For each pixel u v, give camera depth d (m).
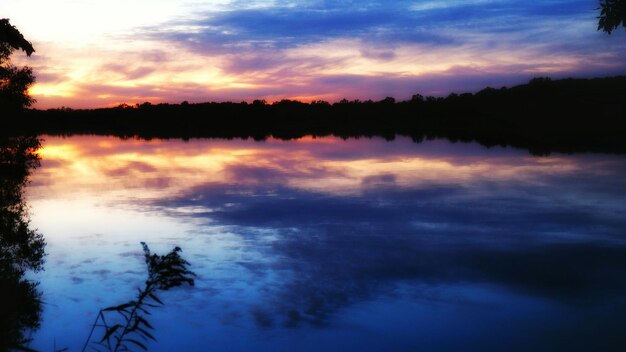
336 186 24.31
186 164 34.44
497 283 11.05
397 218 17.45
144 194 22.78
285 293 10.42
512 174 27.72
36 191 23.97
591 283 11.05
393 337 8.55
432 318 9.30
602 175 26.92
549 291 10.56
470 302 10.03
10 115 25.05
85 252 13.56
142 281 11.07
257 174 28.84
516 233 15.41
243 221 17.11
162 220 17.42
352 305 9.86
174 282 3.43
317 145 50.69
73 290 10.52
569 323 9.08
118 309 3.55
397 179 26.38
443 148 44.88
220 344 8.28
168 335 8.56
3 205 19.78
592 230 15.74
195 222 17.06
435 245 14.14
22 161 25.19
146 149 49.09
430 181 25.69
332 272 11.75
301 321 9.13
